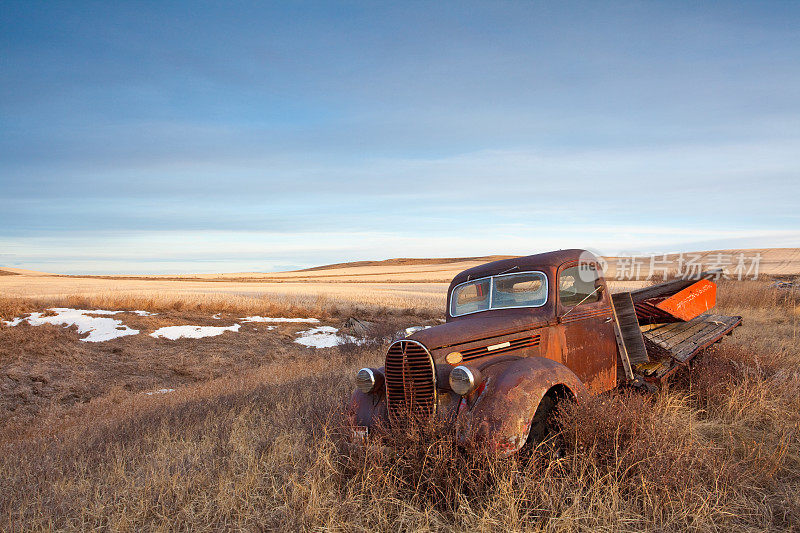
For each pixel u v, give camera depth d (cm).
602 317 601
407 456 442
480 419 434
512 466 410
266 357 1884
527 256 598
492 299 590
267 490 471
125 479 513
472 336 484
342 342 1905
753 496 425
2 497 516
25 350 1788
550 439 459
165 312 2567
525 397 438
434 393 462
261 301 2961
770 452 491
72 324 2153
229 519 429
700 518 382
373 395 519
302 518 412
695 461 450
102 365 1727
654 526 381
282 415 693
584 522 382
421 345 467
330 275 9431
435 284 5928
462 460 429
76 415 1220
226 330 2261
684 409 616
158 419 812
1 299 2586
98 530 427
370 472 441
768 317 1513
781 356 852
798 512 392
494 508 392
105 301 2650
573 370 555
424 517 401
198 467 528
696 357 727
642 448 430
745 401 614
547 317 539
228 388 1141
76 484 543
